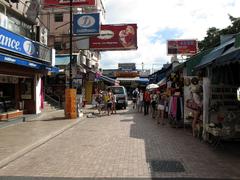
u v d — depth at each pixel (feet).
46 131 51.80
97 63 176.35
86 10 132.05
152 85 86.07
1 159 32.04
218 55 35.96
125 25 139.44
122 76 209.36
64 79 108.78
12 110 69.05
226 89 40.52
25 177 27.02
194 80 52.19
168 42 173.37
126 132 52.21
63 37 127.13
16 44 57.98
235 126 36.83
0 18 58.49
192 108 50.90
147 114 86.07
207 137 40.86
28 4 74.84
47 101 97.71
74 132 53.52
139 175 27.09
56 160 33.12
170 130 54.39
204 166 29.86
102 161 32.22
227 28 120.37
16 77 71.10
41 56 71.61
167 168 29.25
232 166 29.76
